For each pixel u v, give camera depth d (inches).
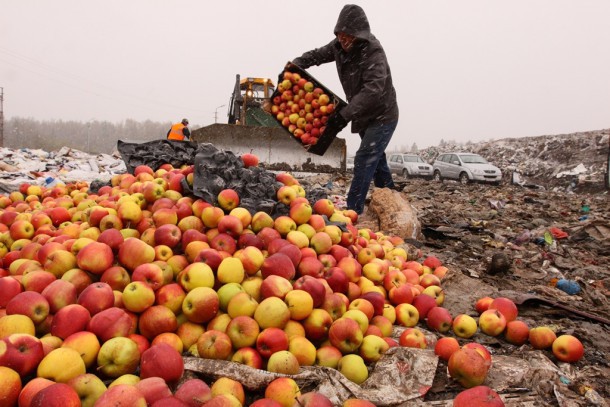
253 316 113.6
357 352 116.8
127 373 94.6
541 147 1440.7
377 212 276.2
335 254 156.7
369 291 151.3
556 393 105.8
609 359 131.3
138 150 235.1
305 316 117.3
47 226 166.9
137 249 121.7
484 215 438.9
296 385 93.7
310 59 279.3
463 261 243.3
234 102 731.4
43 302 100.7
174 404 76.9
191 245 134.6
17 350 84.7
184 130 608.1
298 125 261.1
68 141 4722.0
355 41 250.2
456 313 160.4
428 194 658.2
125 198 162.1
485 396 86.2
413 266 187.6
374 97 243.4
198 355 106.4
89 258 116.4
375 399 96.2
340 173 581.3
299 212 160.7
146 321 107.9
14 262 131.8
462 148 1761.8
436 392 103.2
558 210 529.3
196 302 110.9
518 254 267.7
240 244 144.3
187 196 168.2
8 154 636.1
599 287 213.5
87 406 82.0
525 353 129.0
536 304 168.1
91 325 99.0
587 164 1226.6
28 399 78.0
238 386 93.1
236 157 180.5
